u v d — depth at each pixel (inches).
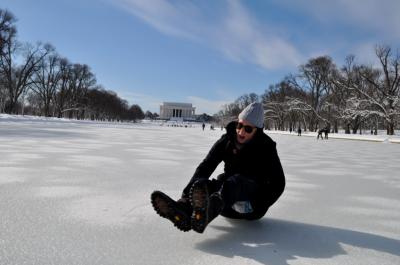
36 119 1875.0
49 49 2191.2
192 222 99.6
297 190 223.3
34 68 2194.9
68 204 151.1
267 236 119.8
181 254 99.3
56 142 517.3
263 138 124.4
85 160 317.4
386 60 1822.1
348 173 328.5
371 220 152.4
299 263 96.9
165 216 103.0
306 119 3026.6
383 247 115.3
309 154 565.3
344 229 135.5
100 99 3459.6
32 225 119.3
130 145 544.4
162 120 5324.8
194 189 100.4
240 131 122.6
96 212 139.9
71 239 107.3
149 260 93.9
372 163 450.3
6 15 1705.2
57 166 269.4
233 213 128.6
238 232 122.3
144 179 231.3
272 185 121.7
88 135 782.5
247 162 125.5
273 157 122.5
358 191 229.3
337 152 658.2
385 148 913.5
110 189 190.1
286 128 3730.3
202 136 1151.0
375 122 2242.9
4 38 1744.6
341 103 2217.0
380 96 1946.4
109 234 113.7
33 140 531.2
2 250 95.6
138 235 114.0
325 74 2406.5
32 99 3221.0
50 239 106.3
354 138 1633.9
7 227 115.6
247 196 117.3
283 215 153.5
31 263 88.0
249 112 121.1
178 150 497.4
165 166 306.0
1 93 2423.7
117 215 136.9
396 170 374.3
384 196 213.8
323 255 104.7
